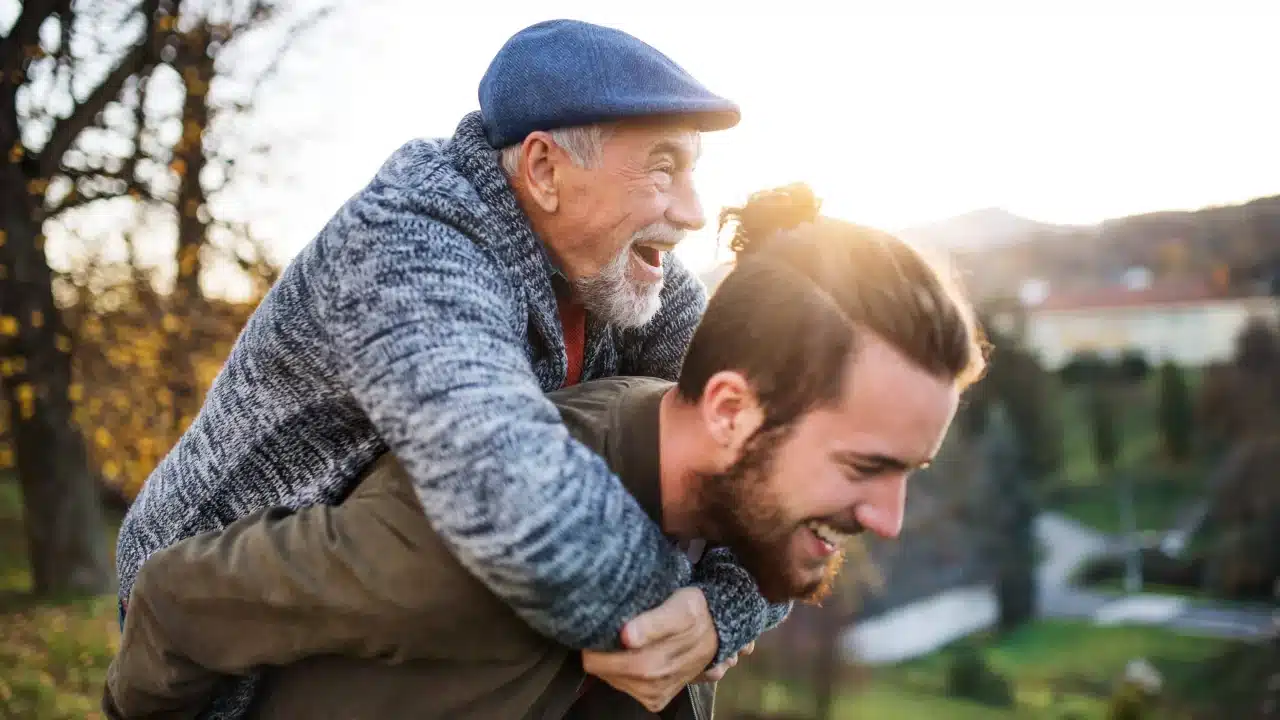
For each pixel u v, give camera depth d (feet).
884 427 2.90
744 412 3.03
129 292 25.29
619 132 3.77
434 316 3.21
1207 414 114.11
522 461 2.91
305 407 3.68
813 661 55.47
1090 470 119.85
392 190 3.57
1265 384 109.70
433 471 2.95
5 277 24.67
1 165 24.16
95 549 27.04
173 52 24.73
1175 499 111.86
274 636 3.28
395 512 3.17
